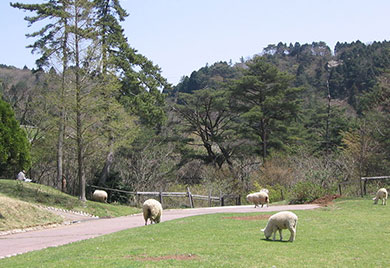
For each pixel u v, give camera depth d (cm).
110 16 3819
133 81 3747
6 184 2858
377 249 1189
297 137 5703
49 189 3050
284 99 5622
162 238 1388
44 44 3350
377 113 4469
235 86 5497
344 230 1545
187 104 5772
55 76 2992
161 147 4891
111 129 3222
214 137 5484
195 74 9344
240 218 1967
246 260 1036
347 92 8875
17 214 2205
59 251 1238
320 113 6931
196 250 1162
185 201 4078
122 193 3800
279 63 12250
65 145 3416
